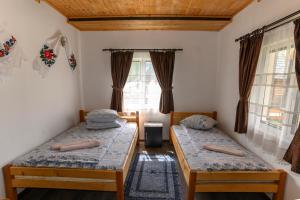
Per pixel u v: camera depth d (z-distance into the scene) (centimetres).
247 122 257
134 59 388
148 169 286
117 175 191
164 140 407
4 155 196
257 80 236
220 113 370
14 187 203
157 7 284
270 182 193
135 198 221
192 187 190
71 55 345
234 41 310
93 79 394
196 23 333
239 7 278
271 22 215
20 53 214
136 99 396
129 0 259
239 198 225
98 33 381
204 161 208
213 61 385
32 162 201
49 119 275
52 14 280
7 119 198
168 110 386
